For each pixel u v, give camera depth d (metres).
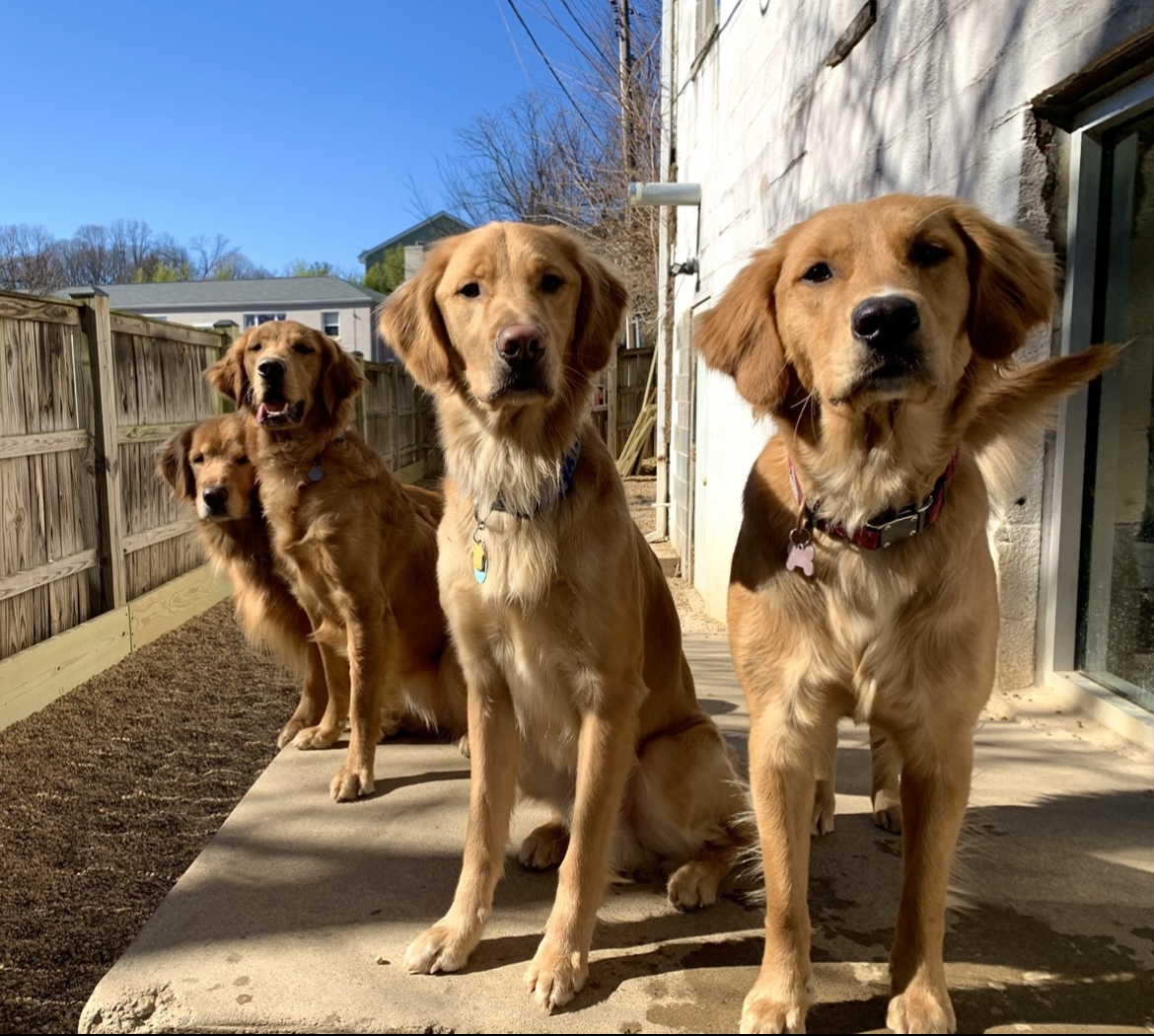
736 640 0.74
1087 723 1.14
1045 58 1.07
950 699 0.68
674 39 3.54
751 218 2.18
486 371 0.81
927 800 0.69
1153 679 1.09
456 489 0.88
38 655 1.80
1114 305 1.12
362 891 0.89
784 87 1.89
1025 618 1.22
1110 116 1.04
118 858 1.24
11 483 1.77
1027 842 0.90
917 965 0.67
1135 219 1.08
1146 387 1.08
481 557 0.82
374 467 1.37
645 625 0.93
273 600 1.49
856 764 1.17
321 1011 0.71
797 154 1.81
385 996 0.72
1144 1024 0.66
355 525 1.28
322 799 1.13
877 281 0.66
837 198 1.60
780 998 0.66
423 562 1.37
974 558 0.69
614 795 0.79
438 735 1.41
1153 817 0.94
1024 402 0.76
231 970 0.76
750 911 0.84
